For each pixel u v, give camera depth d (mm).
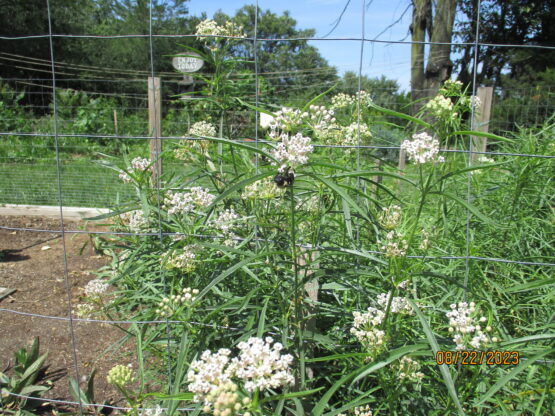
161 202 2471
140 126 12555
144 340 2389
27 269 4652
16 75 21281
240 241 2389
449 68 9023
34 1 21188
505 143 3721
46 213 6520
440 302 2217
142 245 2381
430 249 2721
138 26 24922
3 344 3244
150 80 4617
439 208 2820
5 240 5559
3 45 20906
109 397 2654
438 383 2002
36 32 21641
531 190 2922
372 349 1675
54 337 3330
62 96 13969
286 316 1902
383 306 1969
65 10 23359
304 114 1716
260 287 1819
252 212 2322
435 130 1780
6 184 7855
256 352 1308
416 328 2250
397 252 1846
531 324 2258
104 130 12172
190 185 2721
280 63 18656
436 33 8883
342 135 2732
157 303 2229
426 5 9336
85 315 2328
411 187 3420
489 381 1918
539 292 2449
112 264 3115
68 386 2781
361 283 2357
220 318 2129
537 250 2764
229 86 2646
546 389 1631
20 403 2545
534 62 15672
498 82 15812
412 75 9914
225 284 2316
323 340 1850
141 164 2199
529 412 1907
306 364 2023
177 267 2072
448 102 1729
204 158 2508
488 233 2840
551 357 1890
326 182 1472
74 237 5652
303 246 2213
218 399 1196
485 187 3074
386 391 1804
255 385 1263
